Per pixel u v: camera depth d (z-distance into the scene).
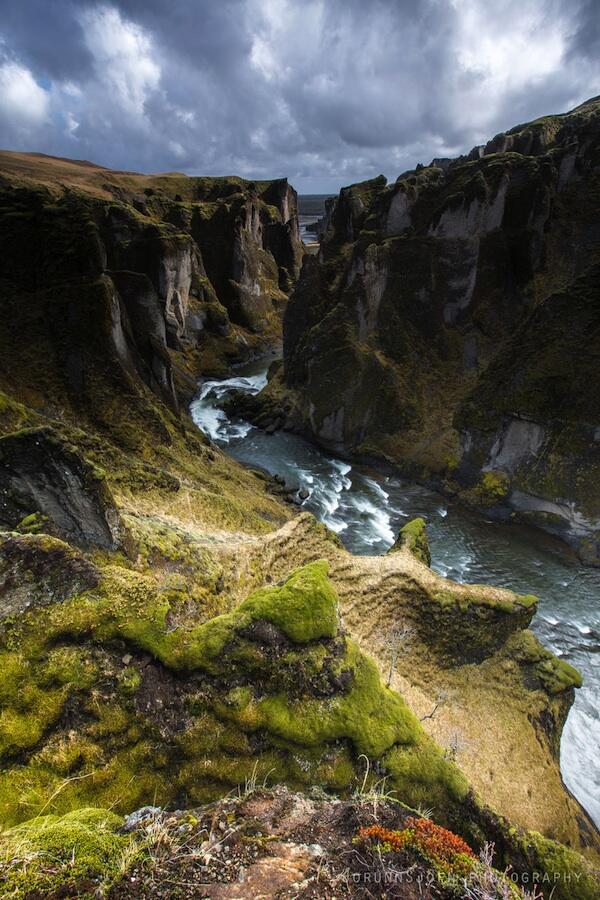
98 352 38.56
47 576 11.22
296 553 27.55
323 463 57.50
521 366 46.25
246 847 5.51
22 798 9.51
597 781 23.09
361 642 23.30
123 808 10.45
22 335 37.56
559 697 24.91
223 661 12.57
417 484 52.72
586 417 42.44
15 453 15.58
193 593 19.56
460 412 51.22
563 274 58.22
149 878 4.87
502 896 5.07
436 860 5.34
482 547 41.53
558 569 38.75
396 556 28.36
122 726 11.04
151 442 38.69
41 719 10.23
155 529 23.08
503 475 46.88
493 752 20.80
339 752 12.69
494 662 25.23
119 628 11.67
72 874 4.66
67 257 39.66
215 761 11.72
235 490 40.84
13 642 10.59
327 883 5.09
